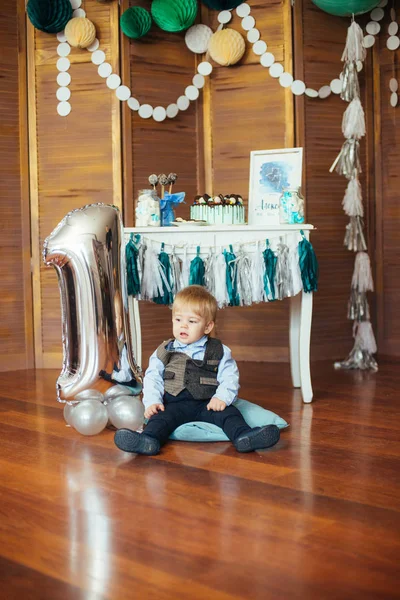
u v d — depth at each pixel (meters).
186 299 2.64
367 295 4.41
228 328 4.36
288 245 3.10
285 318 4.26
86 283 2.64
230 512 1.88
